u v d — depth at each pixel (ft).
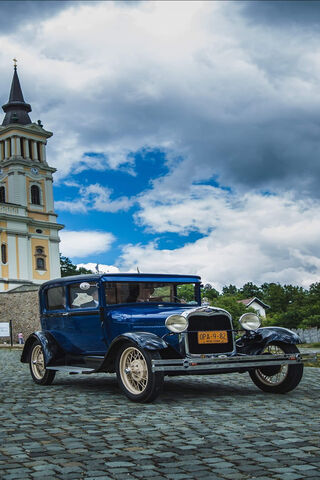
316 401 21.72
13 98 208.74
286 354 23.56
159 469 12.39
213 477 11.76
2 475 12.05
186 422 17.66
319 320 133.90
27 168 198.29
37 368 30.37
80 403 22.33
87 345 27.81
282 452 13.65
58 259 201.46
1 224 184.34
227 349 23.67
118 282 26.99
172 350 23.18
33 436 15.94
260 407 20.36
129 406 21.26
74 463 12.96
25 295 133.28
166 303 28.02
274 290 208.74
